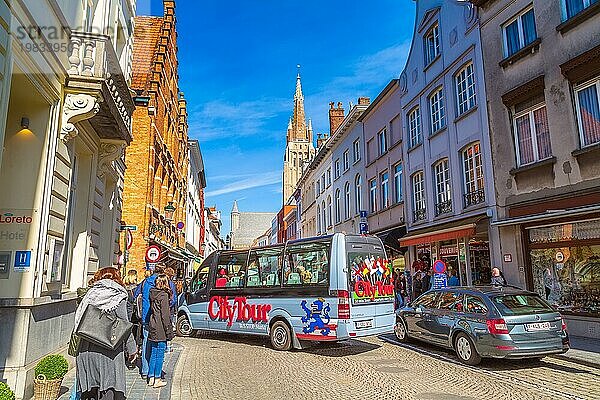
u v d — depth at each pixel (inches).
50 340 280.4
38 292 260.5
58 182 297.9
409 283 756.0
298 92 3996.1
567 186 456.1
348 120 1133.7
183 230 1263.5
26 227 261.0
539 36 500.4
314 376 317.1
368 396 264.1
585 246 439.8
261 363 367.9
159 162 862.5
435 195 722.2
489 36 583.2
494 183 558.3
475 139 604.1
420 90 773.3
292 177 3779.5
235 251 510.0
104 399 185.6
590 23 440.8
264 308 454.0
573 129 451.2
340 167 1257.4
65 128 295.4
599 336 420.8
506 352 323.0
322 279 412.8
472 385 288.2
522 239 509.4
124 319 195.6
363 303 407.8
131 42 547.2
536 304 350.0
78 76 298.0
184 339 524.7
